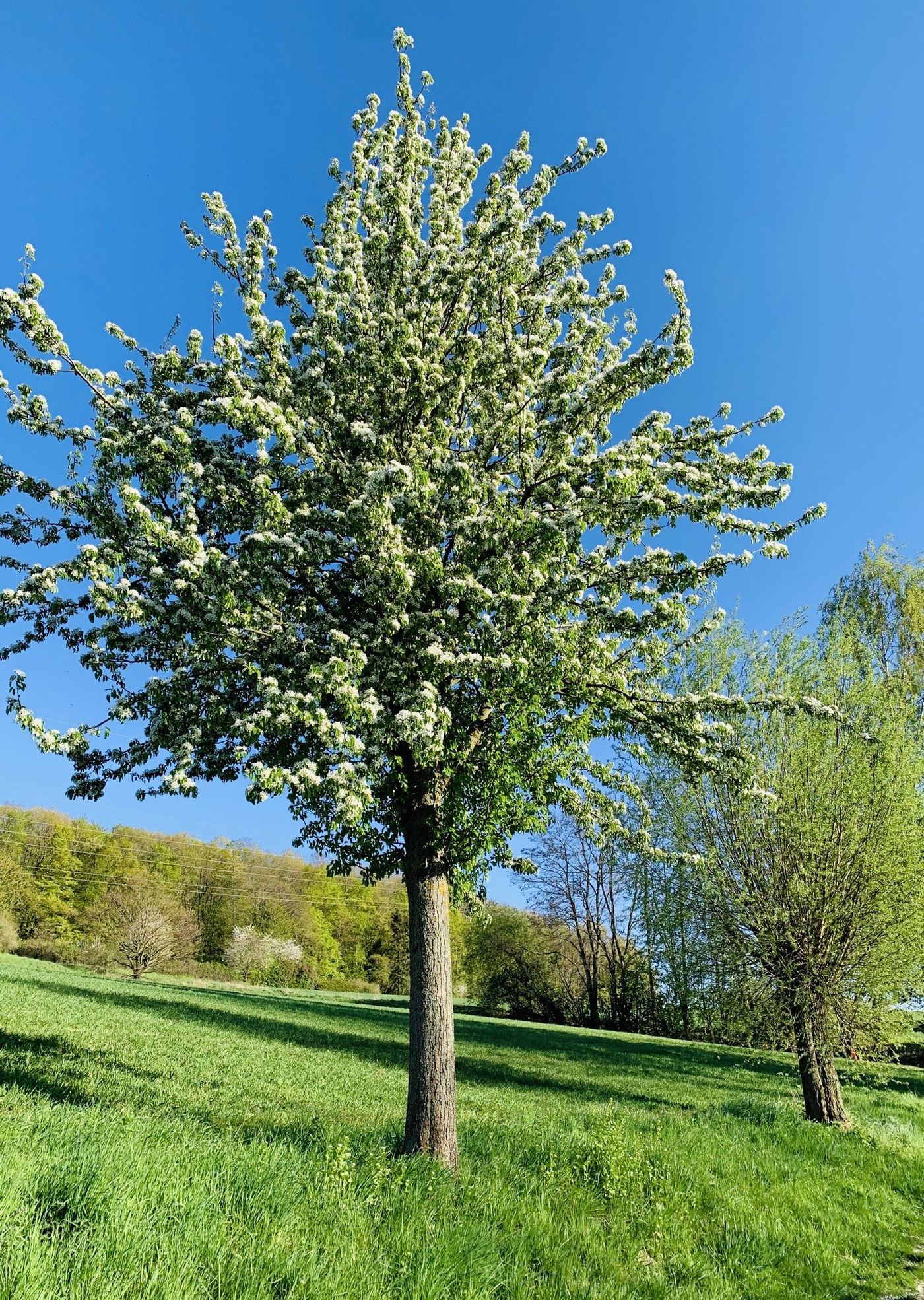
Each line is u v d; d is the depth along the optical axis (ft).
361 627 27.61
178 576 26.99
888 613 84.74
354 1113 40.11
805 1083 49.32
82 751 29.07
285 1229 16.12
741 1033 52.70
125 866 244.22
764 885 51.03
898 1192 34.22
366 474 27.71
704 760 32.50
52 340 24.23
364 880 28.50
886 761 51.44
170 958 205.05
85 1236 13.16
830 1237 25.94
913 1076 80.89
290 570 28.09
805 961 49.32
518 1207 21.53
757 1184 30.37
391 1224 18.06
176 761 27.14
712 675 54.90
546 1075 76.28
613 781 34.40
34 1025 58.18
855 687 53.57
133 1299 11.94
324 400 29.32
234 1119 32.35
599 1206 24.09
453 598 26.61
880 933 49.08
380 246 29.37
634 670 33.91
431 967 26.94
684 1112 48.24
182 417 26.81
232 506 28.91
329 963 268.82
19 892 219.82
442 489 28.07
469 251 30.48
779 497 29.01
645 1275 19.80
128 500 23.56
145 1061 48.62
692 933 53.36
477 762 26.86
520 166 30.86
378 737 24.73
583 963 192.44
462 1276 16.29
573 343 31.45
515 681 25.67
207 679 27.89
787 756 52.54
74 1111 23.36
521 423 30.58
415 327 30.22
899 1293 22.52
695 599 34.04
